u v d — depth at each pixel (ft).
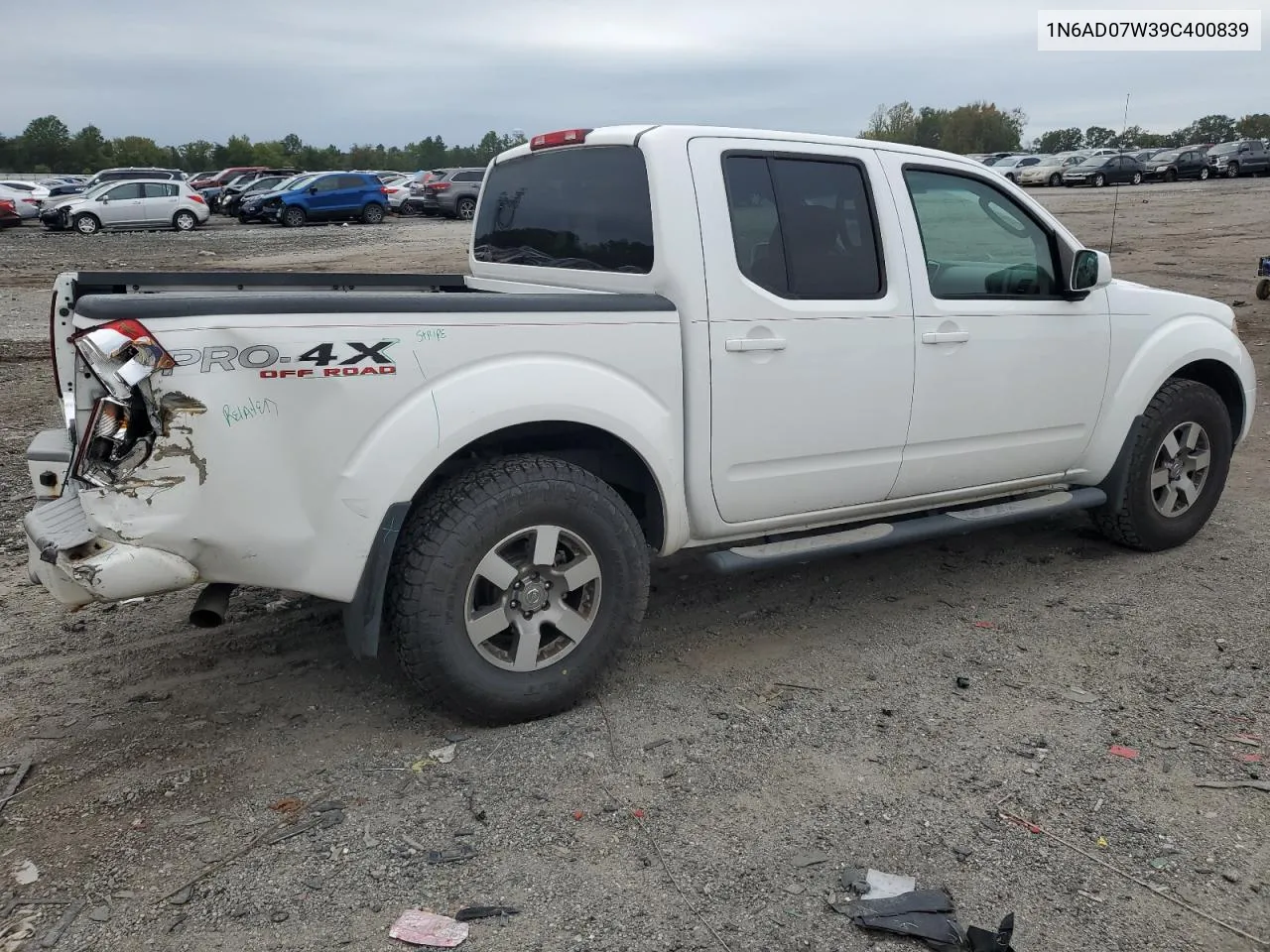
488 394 10.93
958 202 14.57
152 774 10.84
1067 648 13.93
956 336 14.24
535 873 9.24
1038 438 15.60
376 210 110.32
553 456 12.78
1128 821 10.03
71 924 8.59
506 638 11.91
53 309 12.28
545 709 11.85
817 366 13.08
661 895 8.95
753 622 14.84
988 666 13.38
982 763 11.07
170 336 9.49
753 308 12.55
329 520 10.43
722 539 13.35
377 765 11.02
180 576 9.91
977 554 17.56
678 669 13.33
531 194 14.55
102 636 14.19
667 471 12.30
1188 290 46.98
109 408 9.61
